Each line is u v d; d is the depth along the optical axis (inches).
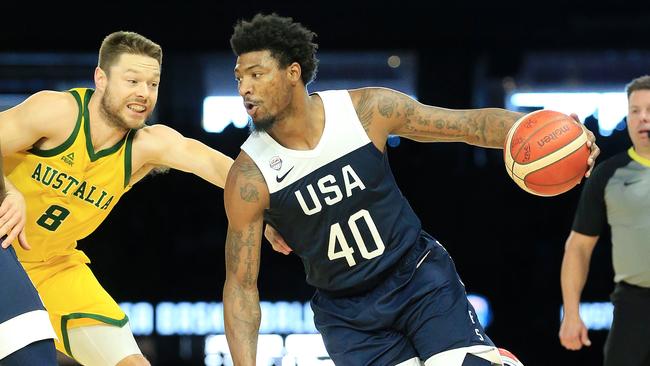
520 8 678.5
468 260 591.2
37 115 257.9
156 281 586.2
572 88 736.3
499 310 579.5
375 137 235.3
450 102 679.7
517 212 595.8
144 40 263.7
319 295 254.4
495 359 238.7
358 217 235.3
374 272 240.4
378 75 739.4
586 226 328.5
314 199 232.1
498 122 238.2
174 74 703.1
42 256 277.9
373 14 687.7
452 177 609.0
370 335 244.5
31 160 264.2
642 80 315.3
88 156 264.8
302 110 230.1
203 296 586.2
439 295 240.1
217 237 595.2
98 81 263.4
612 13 674.8
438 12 681.6
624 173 316.8
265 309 567.2
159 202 597.3
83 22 695.7
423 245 246.7
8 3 692.7
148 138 275.0
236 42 226.8
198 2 692.1
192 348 578.9
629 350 314.3
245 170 233.0
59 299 280.1
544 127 233.5
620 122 657.6
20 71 716.0
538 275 581.6
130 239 591.5
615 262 319.6
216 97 709.9
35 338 213.0
